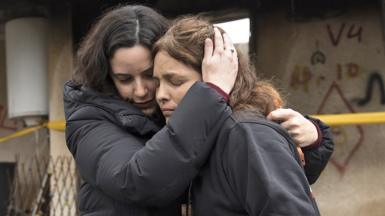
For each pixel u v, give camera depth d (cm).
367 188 524
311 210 151
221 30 182
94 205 187
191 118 164
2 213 722
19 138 741
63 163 620
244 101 173
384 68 523
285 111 180
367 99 529
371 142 525
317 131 191
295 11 561
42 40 628
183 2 617
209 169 168
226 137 164
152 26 187
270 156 156
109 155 177
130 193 168
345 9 541
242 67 181
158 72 178
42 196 640
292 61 562
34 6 632
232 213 163
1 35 751
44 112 628
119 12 190
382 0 501
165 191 164
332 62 546
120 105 189
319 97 550
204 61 173
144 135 189
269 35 573
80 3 620
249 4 582
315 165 196
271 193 149
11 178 737
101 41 189
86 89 195
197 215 170
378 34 525
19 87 629
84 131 190
